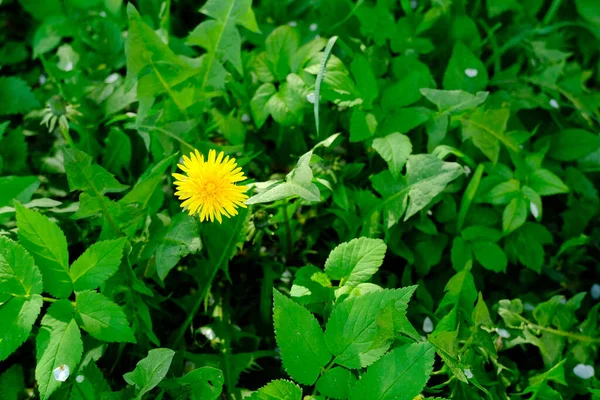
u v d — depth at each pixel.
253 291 0.64
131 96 0.65
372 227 0.61
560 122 0.69
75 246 0.62
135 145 0.66
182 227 0.56
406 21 0.69
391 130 0.62
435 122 0.63
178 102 0.60
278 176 0.65
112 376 0.58
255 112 0.63
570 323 0.60
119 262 0.53
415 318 0.61
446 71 0.66
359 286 0.55
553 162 0.67
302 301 0.56
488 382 0.57
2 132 0.63
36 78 0.72
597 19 0.74
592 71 0.75
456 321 0.58
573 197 0.67
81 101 0.65
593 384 0.59
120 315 0.53
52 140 0.67
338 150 0.65
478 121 0.63
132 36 0.56
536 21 0.73
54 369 0.51
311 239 0.64
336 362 0.52
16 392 0.57
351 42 0.68
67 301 0.53
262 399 0.51
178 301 0.60
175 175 0.52
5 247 0.52
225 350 0.59
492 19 0.73
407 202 0.60
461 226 0.63
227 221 0.58
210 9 0.59
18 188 0.59
